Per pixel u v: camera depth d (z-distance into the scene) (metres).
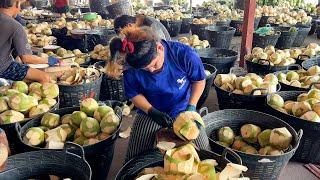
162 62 2.26
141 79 2.37
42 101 3.24
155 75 2.33
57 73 3.93
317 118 2.92
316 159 3.06
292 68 4.82
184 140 2.15
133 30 2.03
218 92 3.81
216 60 4.98
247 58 5.06
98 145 2.48
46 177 2.36
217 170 2.11
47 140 2.64
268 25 8.02
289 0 13.00
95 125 2.75
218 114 3.05
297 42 8.14
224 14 10.30
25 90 3.40
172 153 1.98
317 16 10.80
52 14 9.48
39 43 6.07
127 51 2.00
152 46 2.03
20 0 3.53
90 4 10.04
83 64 4.94
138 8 11.70
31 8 10.99
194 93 2.51
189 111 2.36
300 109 3.08
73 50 5.75
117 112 3.00
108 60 2.21
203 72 2.46
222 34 7.41
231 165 1.92
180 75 2.39
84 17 8.37
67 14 9.41
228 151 2.13
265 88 3.57
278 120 2.91
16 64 3.59
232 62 5.11
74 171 2.26
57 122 2.89
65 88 3.71
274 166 2.46
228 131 2.98
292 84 3.88
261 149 2.82
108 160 2.72
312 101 3.14
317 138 2.92
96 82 3.90
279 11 10.85
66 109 3.08
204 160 2.09
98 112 2.87
